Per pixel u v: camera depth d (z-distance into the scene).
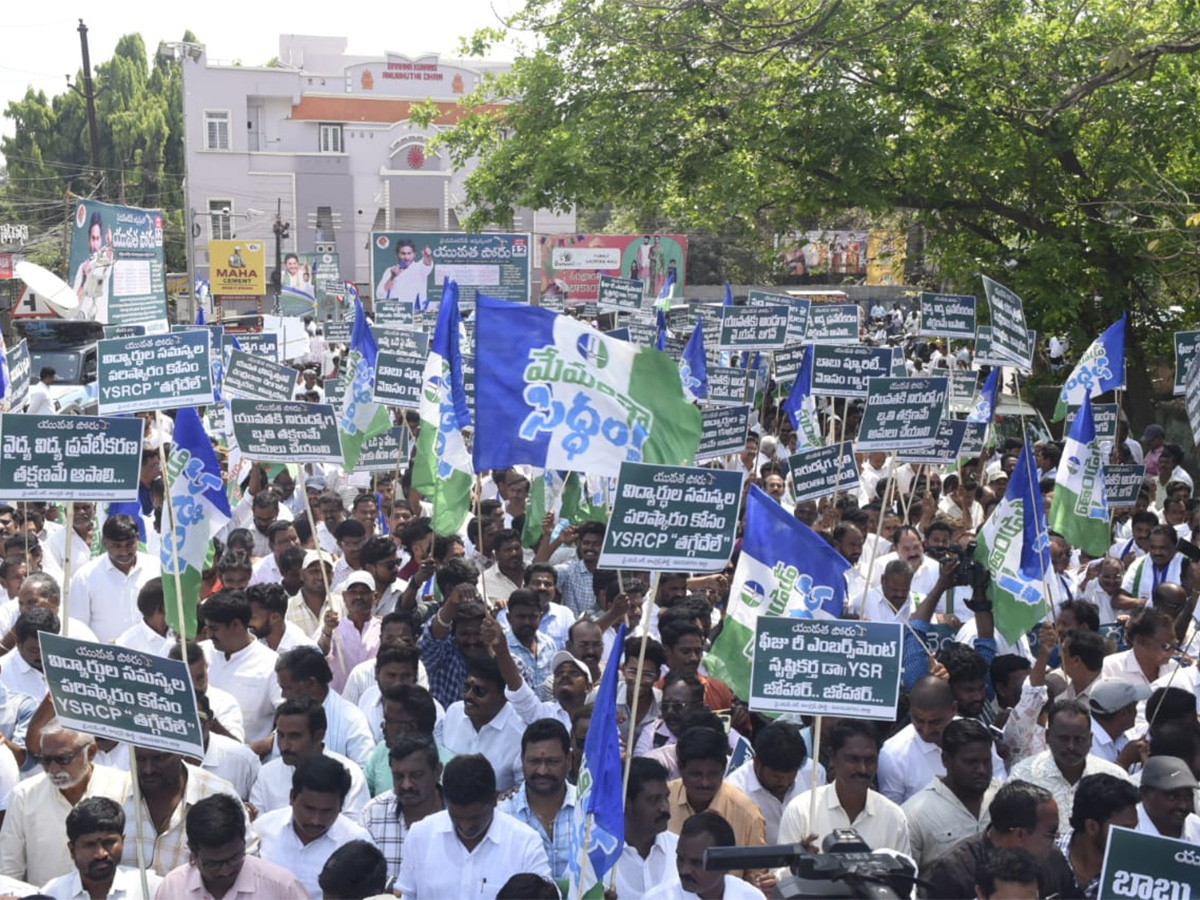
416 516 12.58
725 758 6.09
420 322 20.58
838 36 19.78
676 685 6.99
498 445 6.98
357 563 10.59
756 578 7.42
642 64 23.64
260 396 12.88
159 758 5.84
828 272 58.66
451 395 9.36
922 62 20.53
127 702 5.33
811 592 7.32
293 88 64.50
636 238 55.28
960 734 6.10
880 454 15.27
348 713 7.21
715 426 11.98
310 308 40.81
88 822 5.20
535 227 66.19
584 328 7.02
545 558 11.55
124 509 10.87
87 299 17.83
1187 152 21.28
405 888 5.74
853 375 12.93
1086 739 6.24
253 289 52.88
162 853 5.92
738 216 25.17
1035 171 21.56
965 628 9.14
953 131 21.59
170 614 8.13
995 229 23.89
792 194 23.17
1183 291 22.44
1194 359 8.35
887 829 6.04
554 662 7.59
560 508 12.28
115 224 17.56
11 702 7.28
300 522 11.98
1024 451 8.88
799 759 6.38
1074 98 13.77
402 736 6.12
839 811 6.04
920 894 5.34
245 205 64.44
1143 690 6.95
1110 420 13.77
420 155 65.25
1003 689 7.90
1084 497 10.89
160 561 8.48
